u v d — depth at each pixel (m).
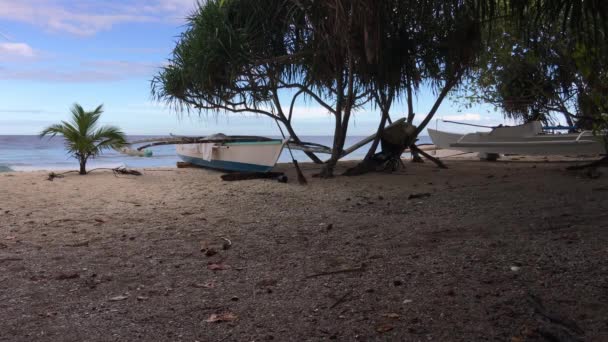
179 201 6.63
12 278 3.24
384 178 9.14
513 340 2.26
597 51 4.47
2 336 2.35
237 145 9.84
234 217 5.49
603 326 2.38
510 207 5.67
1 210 5.83
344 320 2.55
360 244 4.15
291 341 2.31
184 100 11.12
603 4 4.09
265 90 10.68
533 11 4.93
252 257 3.80
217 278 3.28
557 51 10.39
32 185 8.04
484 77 13.45
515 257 3.58
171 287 3.10
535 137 12.45
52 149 27.81
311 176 9.62
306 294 2.95
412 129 9.98
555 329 2.30
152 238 4.46
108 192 7.43
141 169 11.44
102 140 9.83
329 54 8.70
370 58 6.41
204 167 11.61
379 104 9.80
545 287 2.93
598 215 4.95
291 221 5.24
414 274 3.28
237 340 2.32
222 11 9.13
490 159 13.34
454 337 2.32
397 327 2.44
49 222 5.17
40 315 2.61
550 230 4.41
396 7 7.51
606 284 2.92
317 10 7.44
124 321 2.54
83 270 3.44
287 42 9.42
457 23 7.98
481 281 3.09
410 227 4.79
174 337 2.36
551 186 7.24
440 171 10.29
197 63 9.42
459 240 4.18
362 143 10.39
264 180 8.99
